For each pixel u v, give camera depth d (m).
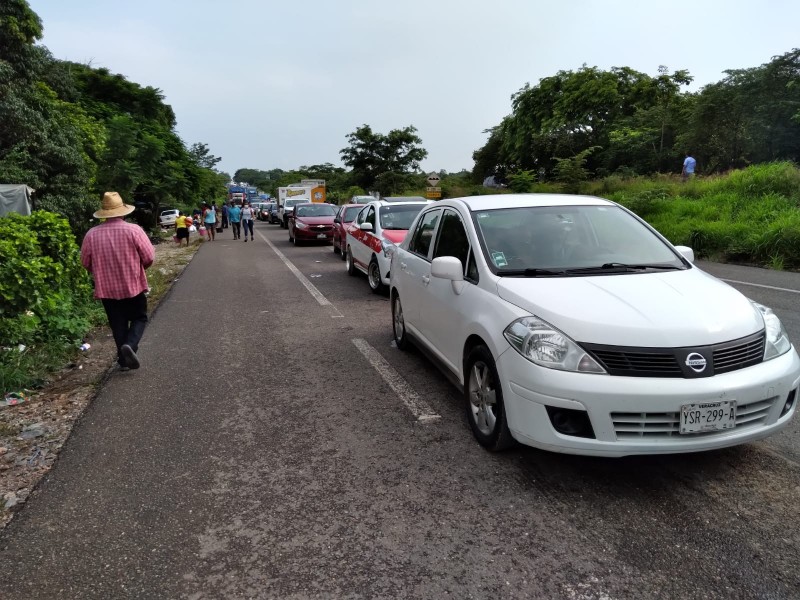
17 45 19.89
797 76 23.64
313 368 5.96
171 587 2.69
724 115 25.12
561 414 3.28
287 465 3.85
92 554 2.95
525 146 37.78
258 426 4.50
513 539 2.96
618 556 2.80
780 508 3.16
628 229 4.70
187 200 48.66
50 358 6.33
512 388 3.47
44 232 8.37
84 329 7.46
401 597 2.58
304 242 22.36
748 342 3.31
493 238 4.46
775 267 11.86
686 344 3.18
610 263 4.24
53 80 29.00
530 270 4.10
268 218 48.50
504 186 38.69
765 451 3.83
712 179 19.53
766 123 23.94
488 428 3.89
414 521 3.15
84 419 4.73
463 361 4.22
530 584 2.63
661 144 29.11
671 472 3.58
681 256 4.42
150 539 3.07
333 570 2.78
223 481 3.66
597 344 3.23
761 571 2.67
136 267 5.90
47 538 3.10
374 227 10.97
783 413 3.41
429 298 5.07
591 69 34.47
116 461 3.97
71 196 19.92
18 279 6.35
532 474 3.61
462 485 3.51
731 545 2.86
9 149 18.55
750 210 15.09
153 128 43.50
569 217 4.73
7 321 6.39
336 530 3.10
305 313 8.81
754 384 3.19
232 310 9.23
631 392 3.11
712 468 3.62
